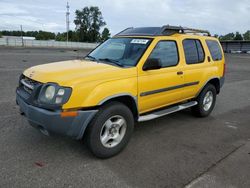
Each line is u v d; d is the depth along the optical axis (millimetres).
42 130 3701
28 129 4855
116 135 4016
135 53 4527
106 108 3791
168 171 3664
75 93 3467
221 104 7750
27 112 3680
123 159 3963
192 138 4922
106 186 3248
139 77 4246
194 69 5500
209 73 5969
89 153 4070
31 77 3857
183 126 5578
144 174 3559
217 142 4781
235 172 3707
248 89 10625
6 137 4477
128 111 4070
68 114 3455
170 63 4953
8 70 12367
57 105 3428
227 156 4203
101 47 5297
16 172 3441
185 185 3342
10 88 8266
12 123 5117
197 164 3900
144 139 4770
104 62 4512
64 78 3572
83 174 3488
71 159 3867
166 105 5102
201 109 6039
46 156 3914
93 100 3594
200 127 5566
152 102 4641
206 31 6312
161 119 5988
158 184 3342
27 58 20062
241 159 4117
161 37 4816
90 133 3713
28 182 3244
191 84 5484
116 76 3918
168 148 4426
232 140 4906
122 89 3939
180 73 5105
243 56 41719
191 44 5566
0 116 5488
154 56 4594
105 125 3850
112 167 3709
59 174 3457
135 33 5125
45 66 4223
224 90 10180
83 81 3568
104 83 3732
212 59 6160
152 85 4500
